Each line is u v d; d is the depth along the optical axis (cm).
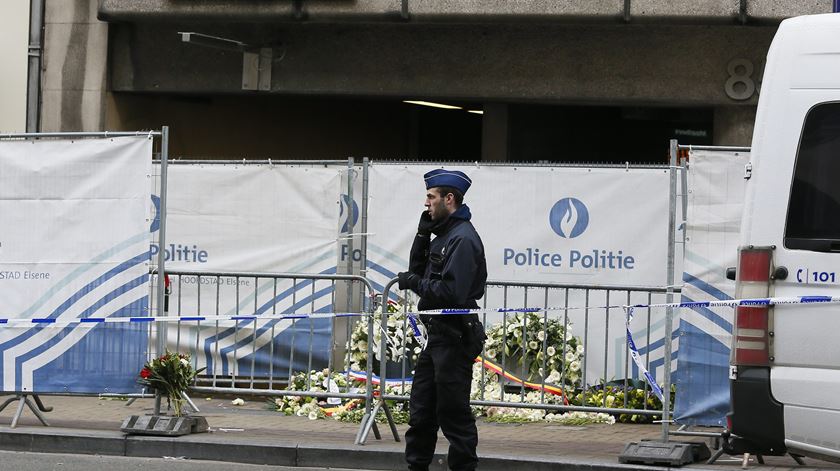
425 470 2283
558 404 2914
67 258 2792
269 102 5103
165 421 2730
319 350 3300
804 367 2062
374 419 2692
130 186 2767
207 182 3475
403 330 2934
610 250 3200
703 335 2638
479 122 5544
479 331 2219
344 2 4159
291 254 3416
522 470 2495
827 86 2073
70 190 2791
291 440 2684
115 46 4516
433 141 5644
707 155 2653
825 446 2052
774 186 2094
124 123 4566
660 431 2934
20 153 2809
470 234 2203
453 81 4341
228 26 4459
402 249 3325
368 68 4394
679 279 3133
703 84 4162
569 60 4256
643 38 4194
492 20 4119
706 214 2656
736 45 4128
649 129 4966
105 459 2620
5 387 2814
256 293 3175
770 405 2078
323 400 3189
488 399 2961
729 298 2647
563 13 4062
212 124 4884
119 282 2770
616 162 4947
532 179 3250
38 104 4503
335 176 3391
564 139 4841
